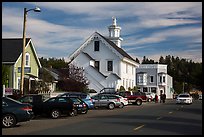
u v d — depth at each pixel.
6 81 32.41
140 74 92.69
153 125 18.73
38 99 25.05
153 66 94.62
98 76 59.22
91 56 61.53
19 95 27.66
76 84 49.84
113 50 60.75
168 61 166.62
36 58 45.41
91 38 61.41
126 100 40.31
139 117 24.67
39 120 23.02
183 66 159.88
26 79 41.59
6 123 17.98
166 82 95.19
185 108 37.69
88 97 33.56
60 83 51.41
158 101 60.75
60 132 15.73
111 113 29.95
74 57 60.00
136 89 67.25
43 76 47.19
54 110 24.56
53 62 96.12
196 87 118.56
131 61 66.62
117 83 59.06
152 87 93.88
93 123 20.19
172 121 21.22
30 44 44.00
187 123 19.94
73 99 27.78
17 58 40.69
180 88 116.56
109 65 60.97
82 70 55.97
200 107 40.00
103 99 37.44
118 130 16.34
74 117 25.52
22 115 18.14
